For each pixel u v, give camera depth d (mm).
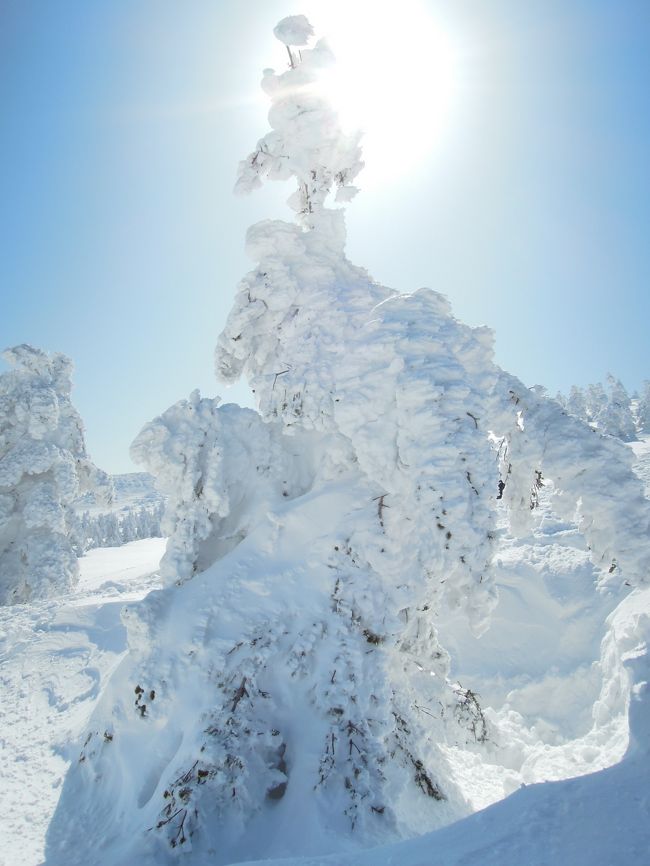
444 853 4141
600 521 9516
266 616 8773
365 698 8086
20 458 23375
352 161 11438
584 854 3527
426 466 7688
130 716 8633
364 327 9328
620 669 10062
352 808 7098
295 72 10852
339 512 9477
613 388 60281
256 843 6938
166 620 9094
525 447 10219
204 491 10180
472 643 14094
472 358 9094
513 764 10445
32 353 24641
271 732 7859
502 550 17188
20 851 7590
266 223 10820
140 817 7453
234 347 10727
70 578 23141
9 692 12375
